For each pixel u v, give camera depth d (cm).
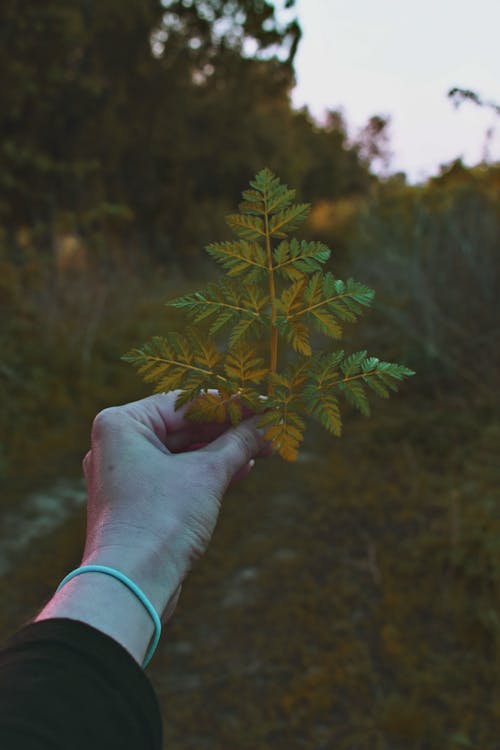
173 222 1451
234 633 309
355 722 255
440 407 501
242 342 65
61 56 908
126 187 1362
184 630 313
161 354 66
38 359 599
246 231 63
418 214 609
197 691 278
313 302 63
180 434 82
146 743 43
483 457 425
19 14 805
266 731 256
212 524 66
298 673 282
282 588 336
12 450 488
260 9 958
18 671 42
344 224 1177
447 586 316
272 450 79
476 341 509
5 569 362
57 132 1025
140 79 1258
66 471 479
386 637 290
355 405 65
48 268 766
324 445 496
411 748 243
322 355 66
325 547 366
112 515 63
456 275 545
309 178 2183
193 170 1513
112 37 1121
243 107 1462
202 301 64
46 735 38
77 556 371
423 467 437
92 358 647
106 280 845
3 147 866
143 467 66
